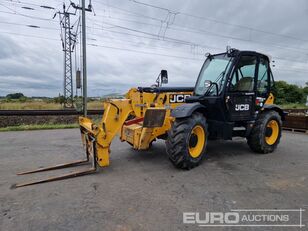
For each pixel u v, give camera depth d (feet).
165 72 16.74
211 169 13.37
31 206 9.02
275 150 17.90
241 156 16.11
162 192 10.31
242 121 16.16
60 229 7.55
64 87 62.44
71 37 62.44
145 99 14.69
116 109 13.12
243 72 15.34
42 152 16.76
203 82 15.87
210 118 15.43
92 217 8.27
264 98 17.06
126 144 19.25
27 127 26.91
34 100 83.61
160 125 13.75
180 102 16.38
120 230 7.53
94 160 12.64
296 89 107.45
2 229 7.54
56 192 10.24
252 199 9.71
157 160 14.96
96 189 10.57
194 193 10.24
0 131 25.39
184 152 12.69
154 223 7.94
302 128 26.53
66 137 22.12
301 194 10.21
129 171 12.92
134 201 9.46
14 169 13.19
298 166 14.05
